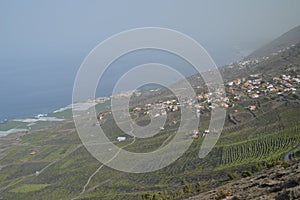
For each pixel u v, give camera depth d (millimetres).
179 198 26297
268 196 12508
